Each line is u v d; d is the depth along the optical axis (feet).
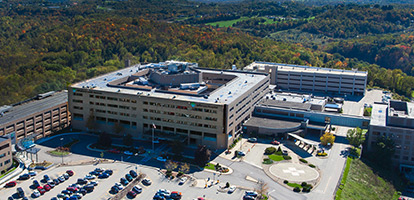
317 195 521.65
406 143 645.51
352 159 635.25
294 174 577.43
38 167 574.56
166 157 617.62
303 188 531.50
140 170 578.25
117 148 650.02
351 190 546.67
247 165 601.62
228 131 652.48
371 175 607.37
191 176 563.07
